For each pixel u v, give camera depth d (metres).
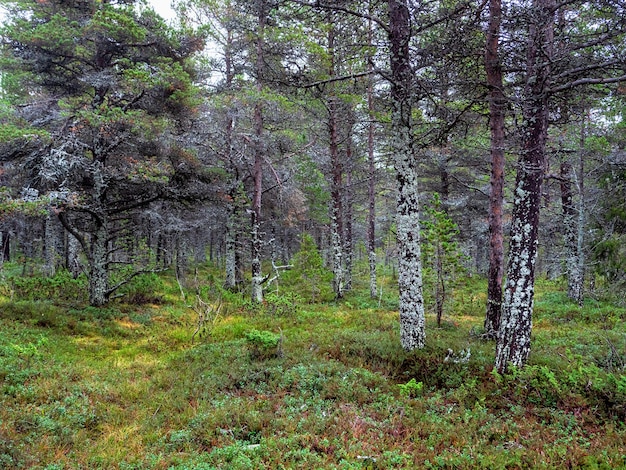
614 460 4.98
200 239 39.81
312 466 5.10
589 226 16.97
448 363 8.67
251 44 17.17
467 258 12.61
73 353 10.88
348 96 12.10
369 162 20.78
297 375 8.42
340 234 24.38
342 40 10.52
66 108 14.15
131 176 14.29
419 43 9.16
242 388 8.24
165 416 7.17
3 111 13.52
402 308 9.77
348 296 21.17
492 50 9.13
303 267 20.52
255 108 17.38
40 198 12.54
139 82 13.73
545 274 30.16
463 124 10.34
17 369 8.45
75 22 13.80
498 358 8.06
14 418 6.34
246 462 5.12
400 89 9.33
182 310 17.25
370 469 5.03
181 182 17.48
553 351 9.55
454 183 24.94
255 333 10.16
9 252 30.86
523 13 7.18
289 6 9.75
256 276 18.45
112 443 6.26
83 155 15.35
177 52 16.19
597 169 15.79
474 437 5.91
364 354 9.72
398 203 9.85
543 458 5.12
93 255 16.33
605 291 15.02
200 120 17.97
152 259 28.61
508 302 7.96
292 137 18.81
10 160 14.09
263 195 23.97
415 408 6.97
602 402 6.65
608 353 8.94
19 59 14.63
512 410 6.72
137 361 10.59
